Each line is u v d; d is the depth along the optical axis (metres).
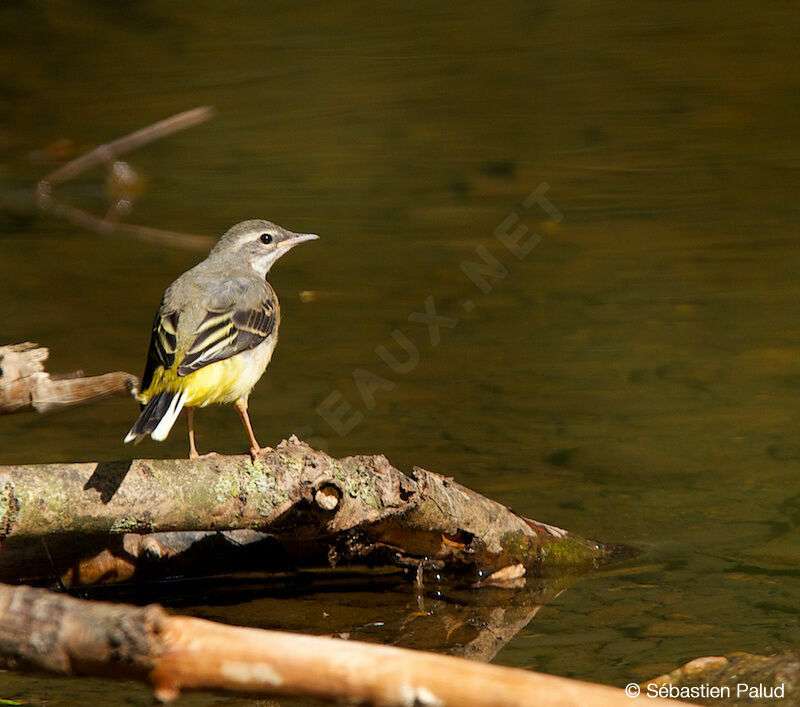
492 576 9.95
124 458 12.48
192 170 24.17
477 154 24.56
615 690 5.61
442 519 9.45
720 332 16.14
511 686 5.58
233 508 8.70
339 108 27.28
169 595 9.83
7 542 9.55
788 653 8.10
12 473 8.27
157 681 6.01
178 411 9.59
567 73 29.30
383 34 32.47
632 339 16.06
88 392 8.34
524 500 11.28
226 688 5.93
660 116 26.36
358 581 10.09
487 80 28.91
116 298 18.00
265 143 25.58
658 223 20.80
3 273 19.16
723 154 24.16
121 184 23.28
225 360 9.95
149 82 29.11
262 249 11.66
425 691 5.64
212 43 32.12
